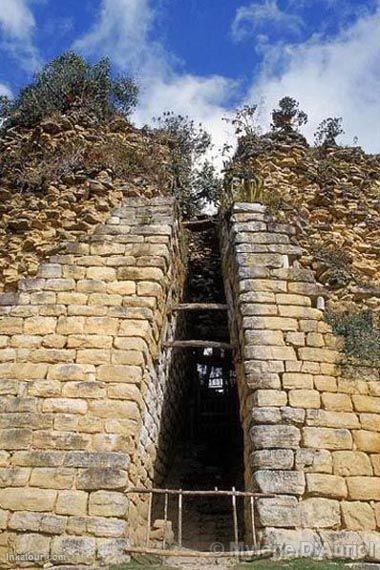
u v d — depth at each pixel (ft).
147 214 31.71
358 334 27.45
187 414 44.57
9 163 36.37
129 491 22.22
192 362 46.85
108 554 20.18
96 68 47.39
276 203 34.71
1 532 20.90
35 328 26.66
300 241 33.37
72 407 23.93
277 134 42.75
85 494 21.58
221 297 45.96
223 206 38.81
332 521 21.48
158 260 29.37
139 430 24.81
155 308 28.12
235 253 30.96
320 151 43.29
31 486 21.84
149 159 38.81
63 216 31.89
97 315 27.09
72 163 34.91
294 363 26.00
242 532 29.68
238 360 29.53
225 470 39.68
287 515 21.47
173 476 36.37
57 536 20.68
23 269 29.96
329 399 24.93
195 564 20.15
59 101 43.21
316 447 23.30
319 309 28.32
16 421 23.54
